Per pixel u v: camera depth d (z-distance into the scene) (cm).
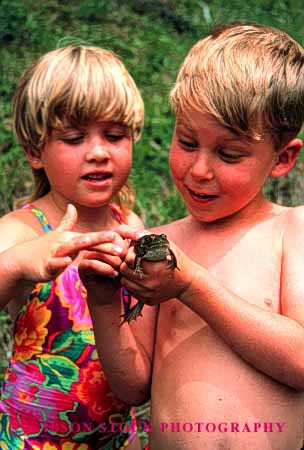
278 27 252
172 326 86
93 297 84
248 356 80
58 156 103
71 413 103
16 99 109
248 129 81
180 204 187
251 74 81
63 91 101
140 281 77
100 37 232
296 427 84
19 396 104
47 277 84
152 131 203
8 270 87
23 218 104
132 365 86
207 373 82
